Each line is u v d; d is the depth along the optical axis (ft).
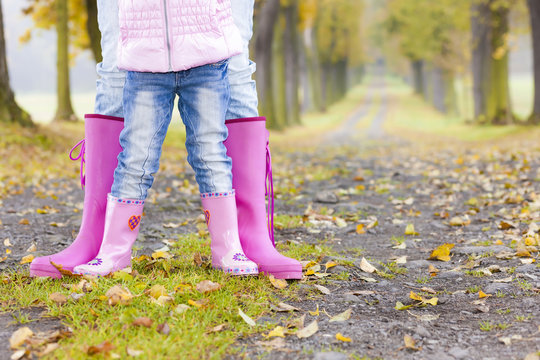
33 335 6.80
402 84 343.26
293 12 112.98
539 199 17.03
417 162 33.14
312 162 34.99
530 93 207.82
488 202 17.69
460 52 117.80
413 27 138.72
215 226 9.43
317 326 7.35
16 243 12.67
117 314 7.39
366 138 78.33
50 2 63.82
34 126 37.93
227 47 8.77
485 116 83.82
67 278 9.10
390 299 8.83
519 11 79.56
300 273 9.45
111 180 9.59
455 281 9.89
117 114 9.53
